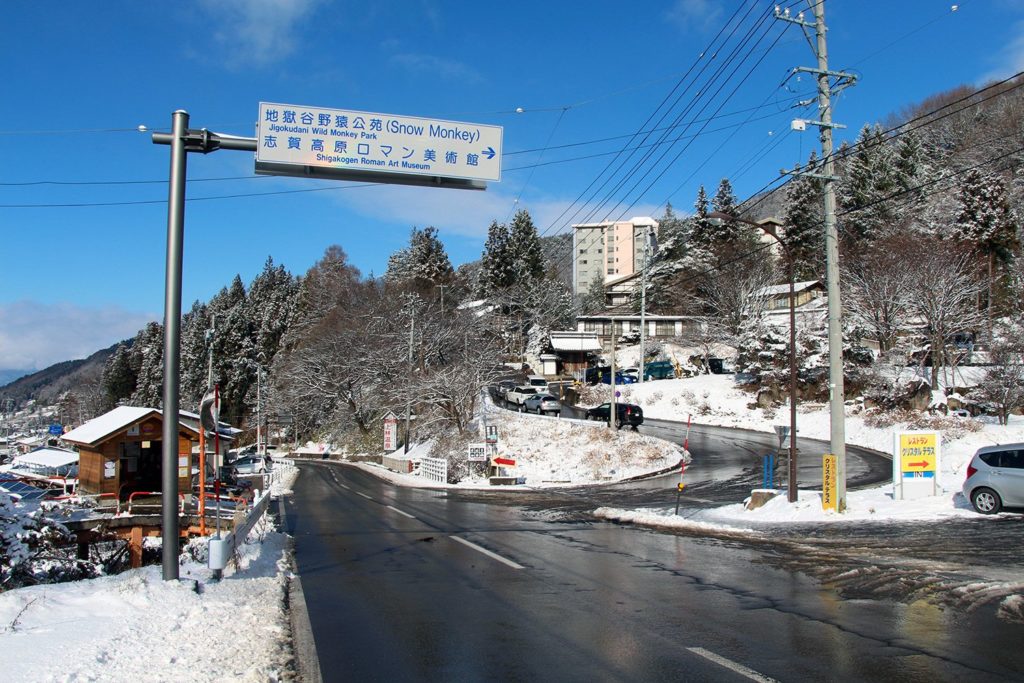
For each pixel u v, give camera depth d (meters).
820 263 69.81
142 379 112.88
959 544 13.55
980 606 9.02
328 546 15.47
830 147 18.06
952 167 59.75
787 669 6.51
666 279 85.56
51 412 180.62
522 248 87.50
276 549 14.41
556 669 6.61
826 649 7.14
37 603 8.23
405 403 57.00
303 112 10.83
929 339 44.19
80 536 22.42
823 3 17.88
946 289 42.72
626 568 12.12
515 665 6.76
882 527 15.90
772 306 69.56
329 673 6.57
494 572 11.89
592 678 6.35
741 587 10.40
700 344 69.06
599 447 38.69
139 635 7.27
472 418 51.12
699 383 59.22
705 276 67.75
